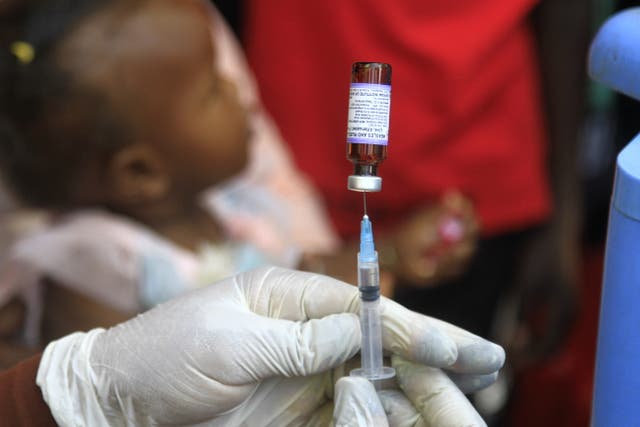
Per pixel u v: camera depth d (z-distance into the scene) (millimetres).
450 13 1888
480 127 1962
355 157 923
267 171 1719
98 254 1511
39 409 963
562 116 2113
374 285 894
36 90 1479
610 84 859
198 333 922
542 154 2109
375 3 1852
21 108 1487
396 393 935
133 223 1575
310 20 1903
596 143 2422
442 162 1940
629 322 806
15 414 964
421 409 909
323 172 1968
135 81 1525
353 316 926
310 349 906
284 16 1914
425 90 1894
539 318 2182
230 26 2068
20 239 1502
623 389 821
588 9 2082
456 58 1876
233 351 908
